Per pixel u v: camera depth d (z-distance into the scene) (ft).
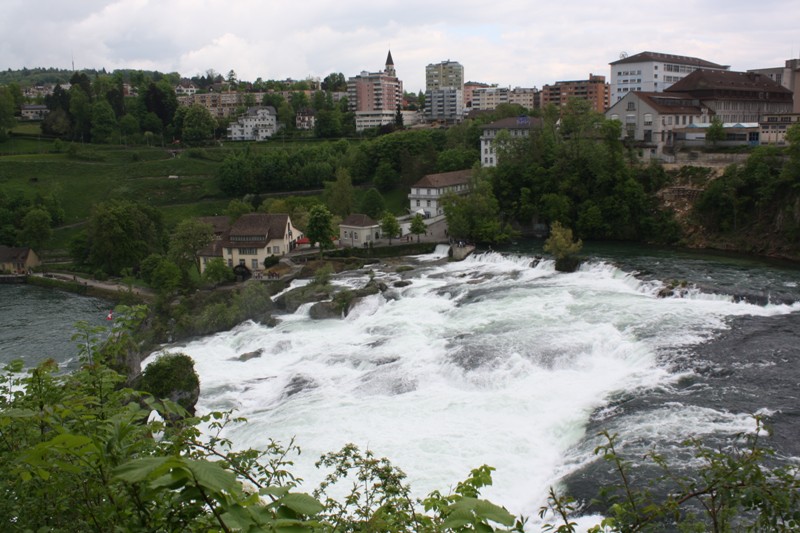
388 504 48.88
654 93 533.55
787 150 370.53
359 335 262.26
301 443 168.25
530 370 201.57
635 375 192.54
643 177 445.78
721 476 47.14
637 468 135.13
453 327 250.57
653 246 408.87
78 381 53.72
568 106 468.75
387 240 434.30
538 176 463.01
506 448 158.61
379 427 173.68
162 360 204.74
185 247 401.49
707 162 450.30
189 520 34.86
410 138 647.97
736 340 207.62
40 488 40.06
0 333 337.93
